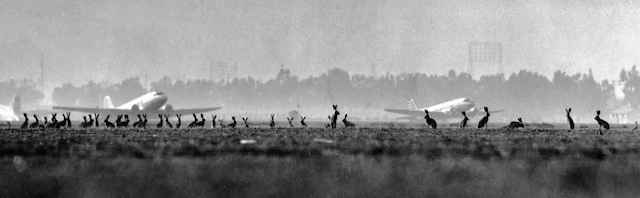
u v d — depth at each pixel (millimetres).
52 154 46375
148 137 67438
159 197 34156
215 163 42031
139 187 35812
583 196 36375
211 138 64188
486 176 39688
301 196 34656
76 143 54969
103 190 35156
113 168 39875
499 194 36156
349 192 35531
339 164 42625
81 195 34312
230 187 35969
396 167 41750
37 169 39562
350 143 56188
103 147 50844
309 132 87250
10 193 34438
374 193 35375
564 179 39625
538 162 44625
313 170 40375
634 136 78625
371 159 45219
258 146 51844
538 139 65688
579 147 53094
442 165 42906
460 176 39500
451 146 53781
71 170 39219
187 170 39500
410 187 36812
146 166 40594
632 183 39188
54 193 34719
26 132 88062
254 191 35250
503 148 51969
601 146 54750
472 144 56188
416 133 85438
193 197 34406
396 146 53156
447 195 35500
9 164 40938
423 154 48562
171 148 49844
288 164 42250
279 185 36656
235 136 70000
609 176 40406
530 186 37750
